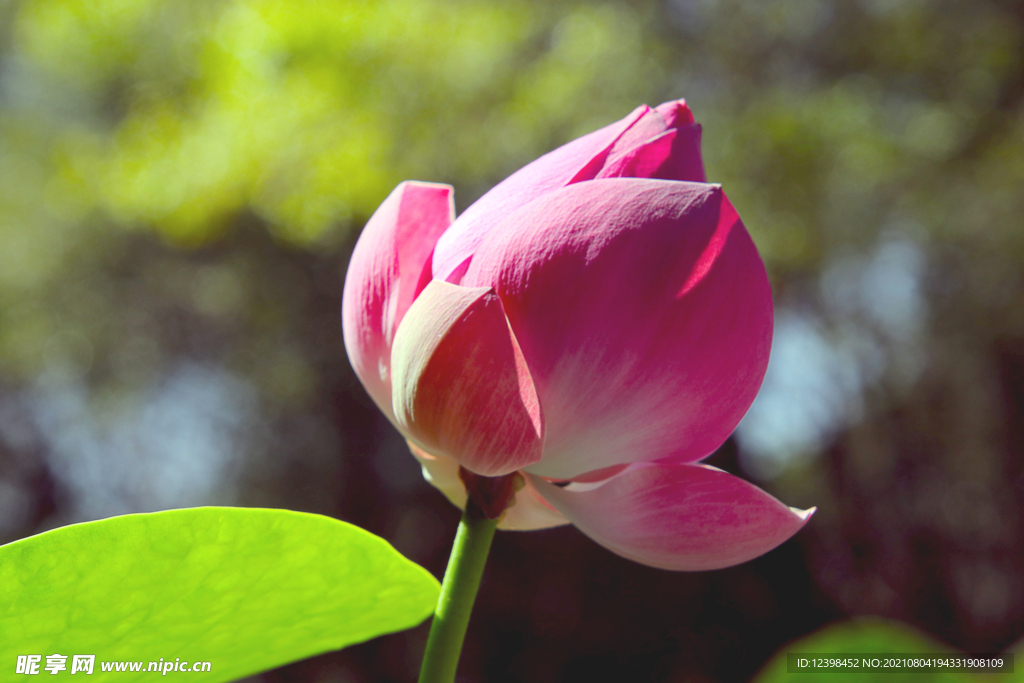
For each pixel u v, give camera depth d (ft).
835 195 13.35
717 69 13.74
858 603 14.51
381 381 1.73
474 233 1.68
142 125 13.32
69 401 16.62
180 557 1.57
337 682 14.11
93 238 15.19
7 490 17.29
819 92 13.37
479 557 1.65
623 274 1.60
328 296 14.96
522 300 1.61
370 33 12.34
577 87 12.59
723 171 12.72
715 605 14.58
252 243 14.64
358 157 11.92
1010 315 13.30
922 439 14.66
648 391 1.62
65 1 13.74
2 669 1.58
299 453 15.29
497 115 12.78
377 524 14.75
